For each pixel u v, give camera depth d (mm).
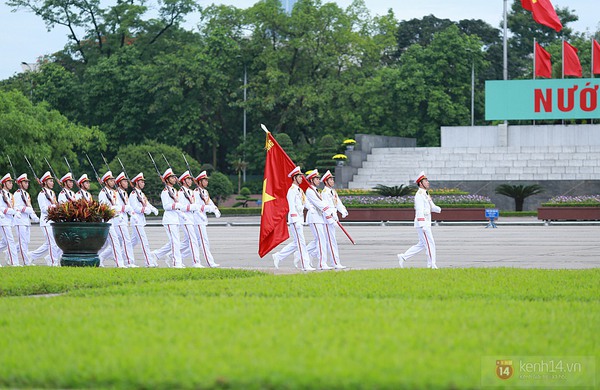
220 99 121438
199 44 126312
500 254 40406
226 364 13016
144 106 121188
